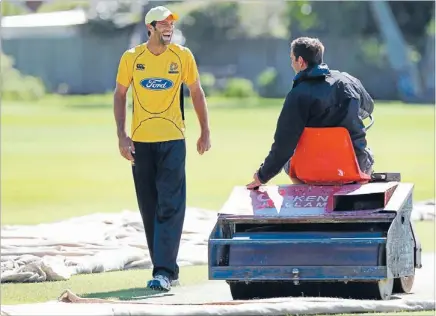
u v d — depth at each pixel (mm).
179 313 25438
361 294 29453
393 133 118500
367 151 30609
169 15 33000
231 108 181000
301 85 30312
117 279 35000
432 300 28312
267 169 30344
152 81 33156
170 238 33219
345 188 29703
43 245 40531
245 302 27438
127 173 80438
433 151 94688
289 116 30156
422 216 49594
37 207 59094
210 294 31750
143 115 33406
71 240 41625
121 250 39250
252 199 29859
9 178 76938
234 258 28797
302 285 30281
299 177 30391
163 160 33375
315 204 29281
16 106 191125
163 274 32969
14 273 34500
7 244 40750
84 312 25656
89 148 104875
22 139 117750
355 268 28094
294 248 28547
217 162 87562
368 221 28719
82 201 62344
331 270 28203
